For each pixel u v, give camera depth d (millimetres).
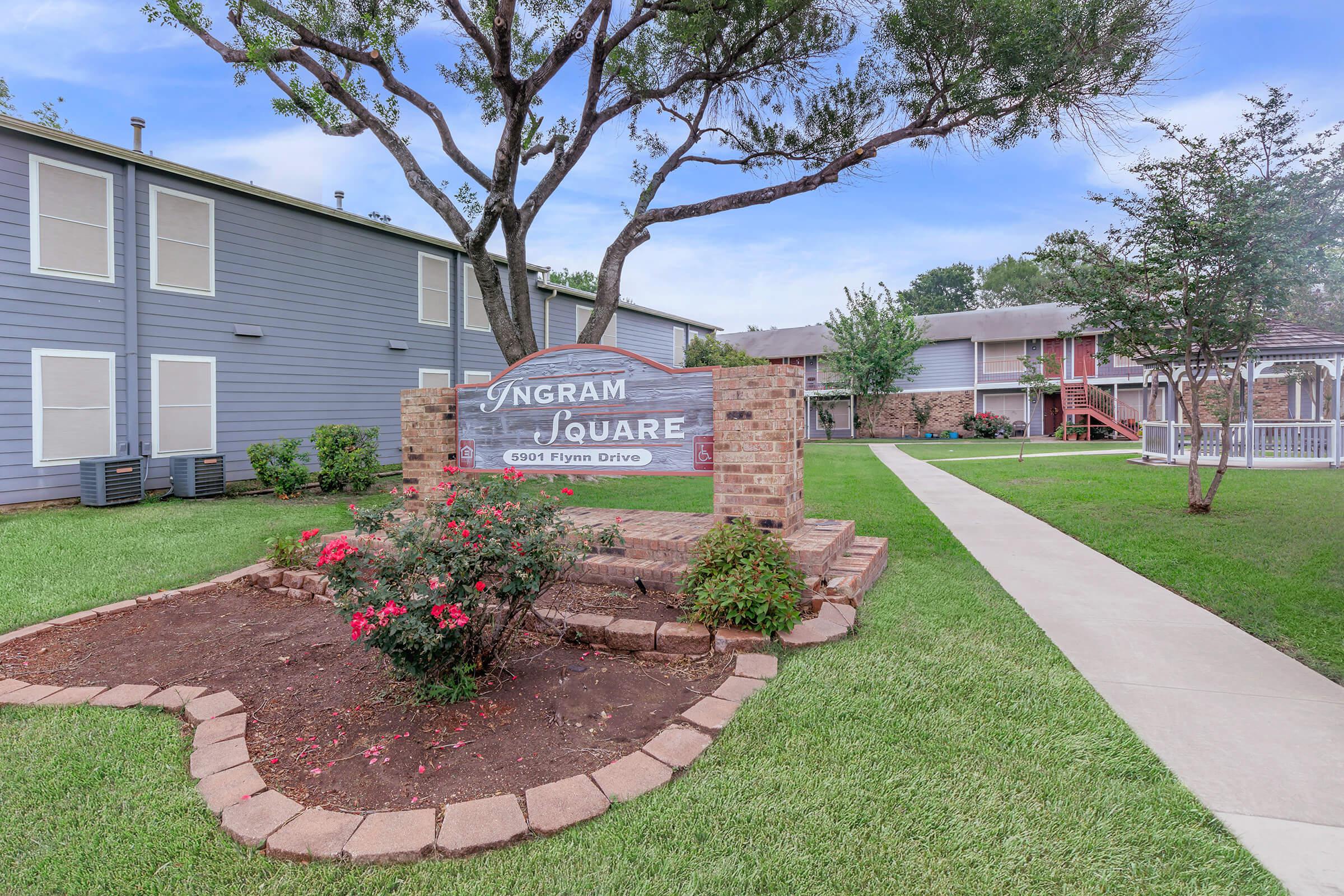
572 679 3324
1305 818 2152
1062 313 29562
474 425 5902
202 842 2156
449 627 2799
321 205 12711
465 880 1944
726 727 2777
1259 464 13961
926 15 8508
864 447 23766
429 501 5785
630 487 11414
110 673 3637
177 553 6375
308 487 11891
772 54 10484
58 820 2299
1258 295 7207
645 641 3662
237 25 8602
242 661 3746
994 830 2111
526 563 3143
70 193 9484
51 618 4578
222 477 10672
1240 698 3078
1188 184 7156
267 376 12039
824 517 8102
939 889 1860
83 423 9641
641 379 5145
